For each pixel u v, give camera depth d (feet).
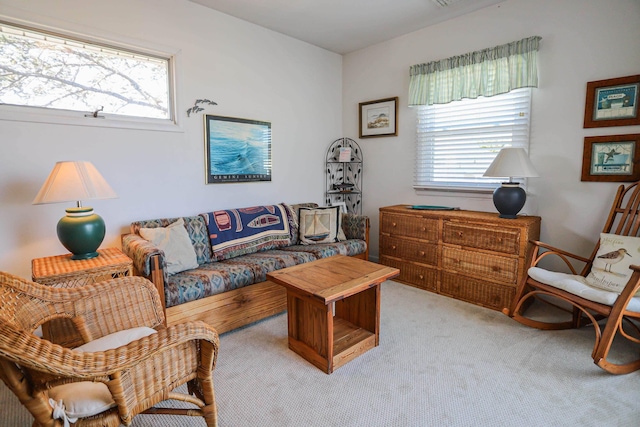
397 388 6.06
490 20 10.18
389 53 12.80
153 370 4.02
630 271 7.27
